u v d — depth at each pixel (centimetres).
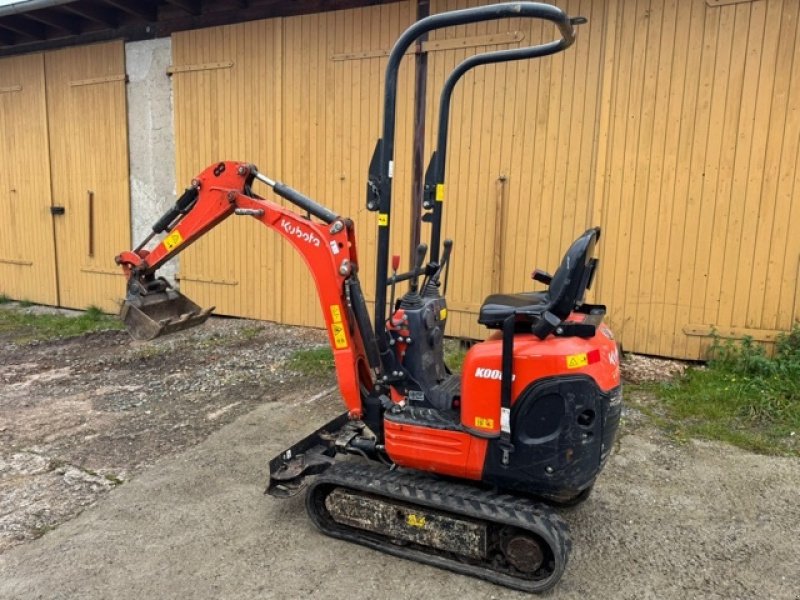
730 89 493
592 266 265
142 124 771
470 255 603
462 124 589
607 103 530
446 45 581
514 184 577
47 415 465
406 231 629
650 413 436
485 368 256
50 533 302
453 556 271
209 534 299
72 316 830
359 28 627
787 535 292
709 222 513
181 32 724
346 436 340
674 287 530
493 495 268
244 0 678
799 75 473
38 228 880
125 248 811
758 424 414
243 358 604
